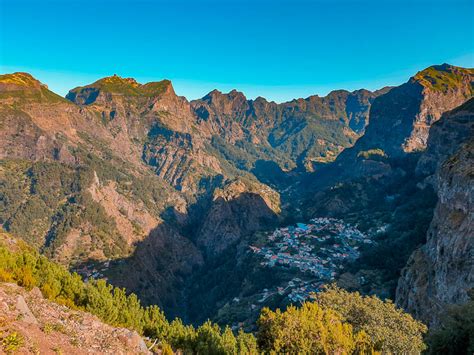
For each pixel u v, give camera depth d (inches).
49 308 882.1
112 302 1290.6
